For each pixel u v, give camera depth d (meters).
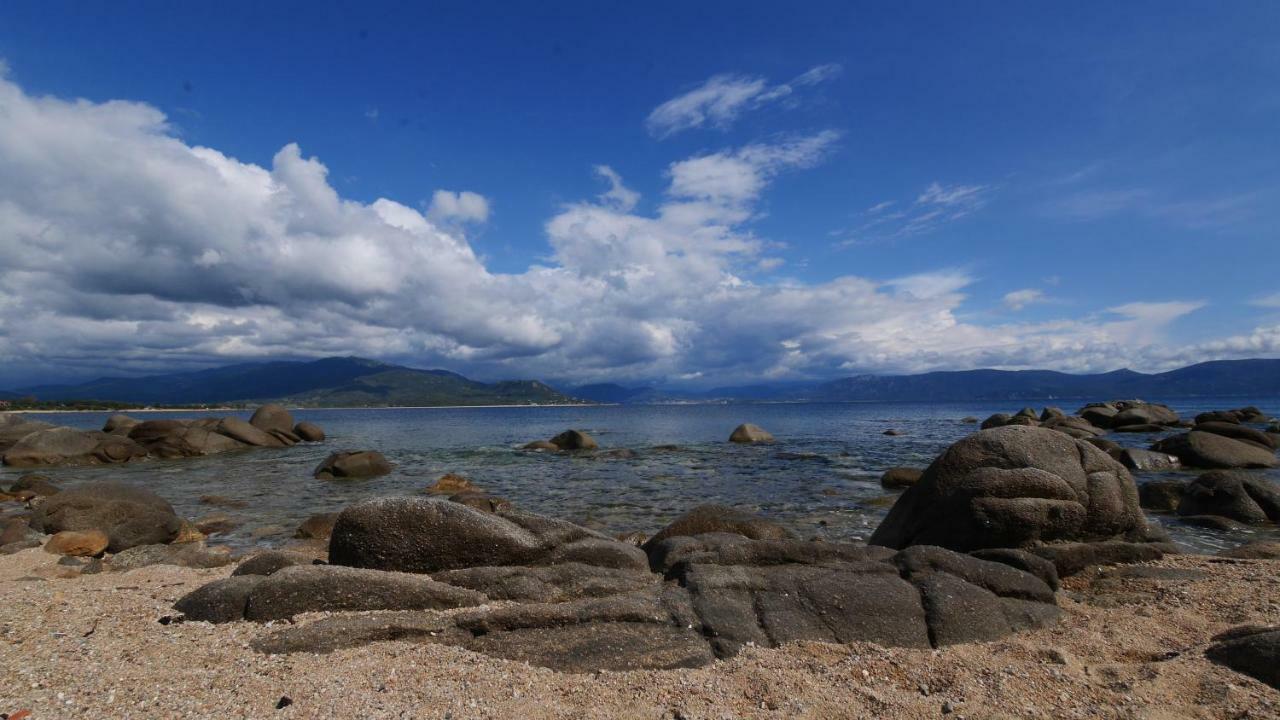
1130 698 5.18
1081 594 8.52
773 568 8.15
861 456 30.86
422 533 8.67
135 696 5.13
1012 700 5.21
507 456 34.66
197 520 16.97
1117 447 26.72
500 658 6.04
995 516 9.67
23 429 37.97
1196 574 8.78
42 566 11.71
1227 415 46.06
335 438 51.94
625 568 8.84
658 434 54.50
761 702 5.22
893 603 6.97
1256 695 5.09
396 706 5.09
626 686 5.49
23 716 4.70
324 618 6.84
